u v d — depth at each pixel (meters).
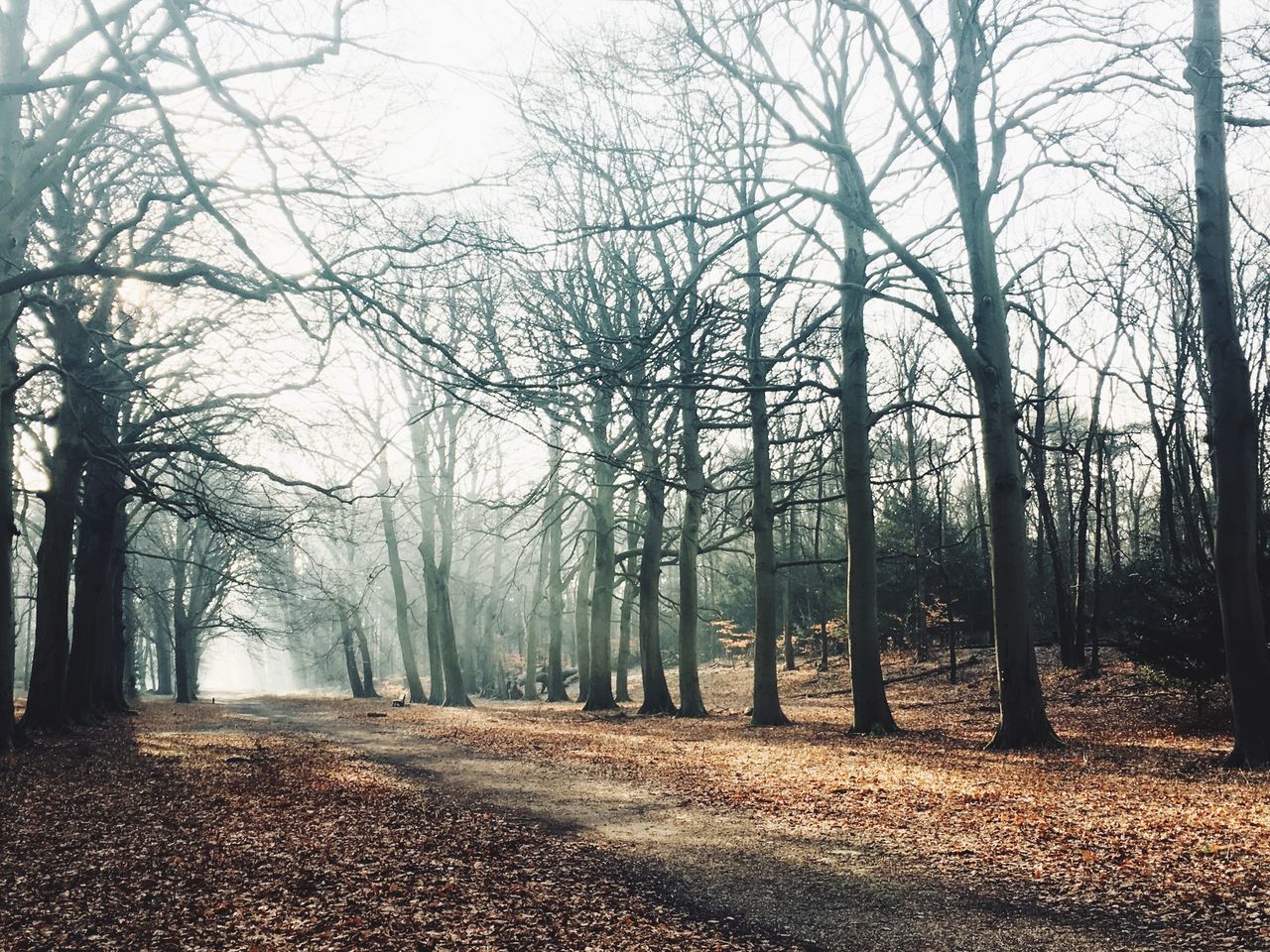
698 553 28.06
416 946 6.24
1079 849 8.21
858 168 16.66
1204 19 13.39
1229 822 8.89
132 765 16.03
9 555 16.95
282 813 11.09
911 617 39.97
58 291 18.28
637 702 37.59
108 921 6.86
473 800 11.96
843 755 15.95
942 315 16.69
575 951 6.15
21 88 9.73
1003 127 16.39
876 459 42.25
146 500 20.98
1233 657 13.06
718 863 8.36
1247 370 13.32
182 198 11.80
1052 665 30.92
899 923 6.57
